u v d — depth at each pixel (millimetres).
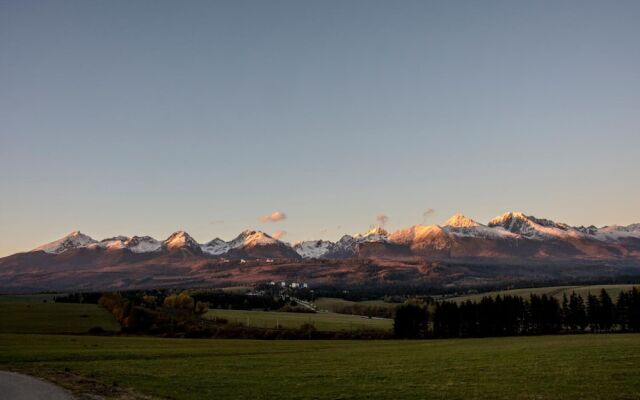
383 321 183375
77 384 38344
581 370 45938
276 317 182375
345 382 41875
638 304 143125
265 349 81750
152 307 179500
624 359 53031
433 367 52375
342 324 162875
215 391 36875
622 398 33000
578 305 149875
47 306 167500
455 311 147125
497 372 47000
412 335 140250
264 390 37656
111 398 33062
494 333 145875
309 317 188125
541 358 57625
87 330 125250
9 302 183250
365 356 67312
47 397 33188
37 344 78562
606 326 148125
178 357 63656
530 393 35625
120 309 144750
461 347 84000
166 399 33312
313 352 76250
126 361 56938
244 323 156875
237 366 53375
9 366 49875
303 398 34594
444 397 34781
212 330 131750
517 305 151875
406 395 35656
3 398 32906
